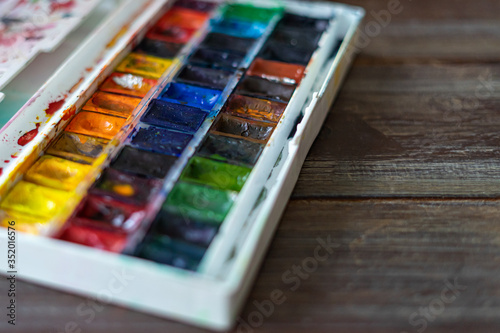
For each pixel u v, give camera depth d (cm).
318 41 101
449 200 82
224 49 101
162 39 104
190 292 63
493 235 77
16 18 105
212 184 77
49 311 70
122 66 97
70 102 86
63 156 80
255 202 74
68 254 65
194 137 83
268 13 109
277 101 90
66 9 108
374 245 77
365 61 109
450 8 121
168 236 71
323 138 93
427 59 109
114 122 86
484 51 110
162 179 77
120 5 111
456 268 74
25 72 97
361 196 83
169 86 93
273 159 80
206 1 111
